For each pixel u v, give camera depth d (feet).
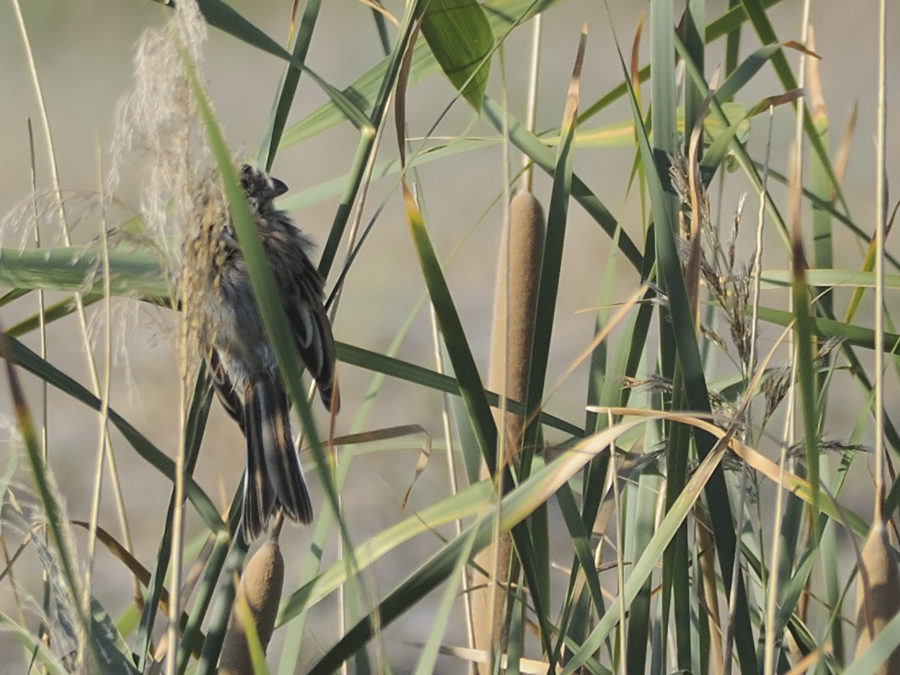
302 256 20.25
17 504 15.60
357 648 13.85
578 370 51.26
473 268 64.23
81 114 79.71
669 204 16.74
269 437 17.39
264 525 16.07
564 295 58.75
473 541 14.03
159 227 13.43
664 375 17.04
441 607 13.74
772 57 19.22
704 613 17.93
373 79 19.72
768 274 19.60
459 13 17.20
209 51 91.61
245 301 18.24
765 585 16.49
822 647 15.31
